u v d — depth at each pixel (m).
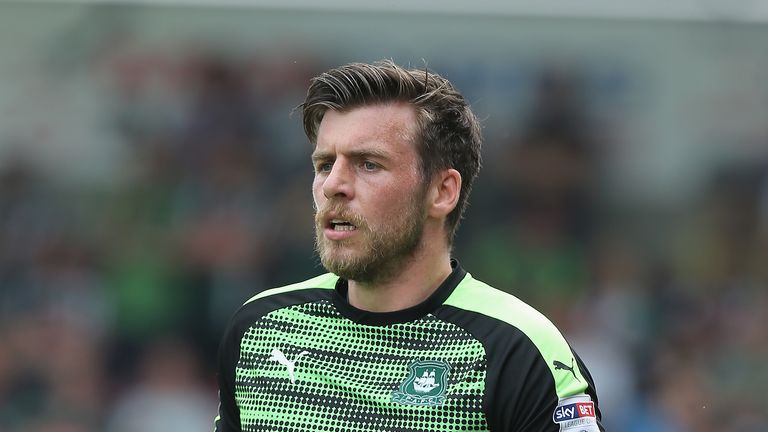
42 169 35.66
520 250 35.47
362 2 36.16
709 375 33.34
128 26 36.22
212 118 36.03
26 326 33.53
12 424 31.92
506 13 36.00
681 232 35.75
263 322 10.64
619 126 36.22
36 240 34.81
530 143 35.97
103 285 34.38
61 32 36.09
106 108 36.06
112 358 33.25
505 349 9.75
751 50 35.94
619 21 36.12
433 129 10.05
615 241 35.81
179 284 34.25
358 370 10.07
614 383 32.81
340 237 9.80
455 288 10.25
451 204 10.23
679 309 34.66
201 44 36.25
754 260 35.56
